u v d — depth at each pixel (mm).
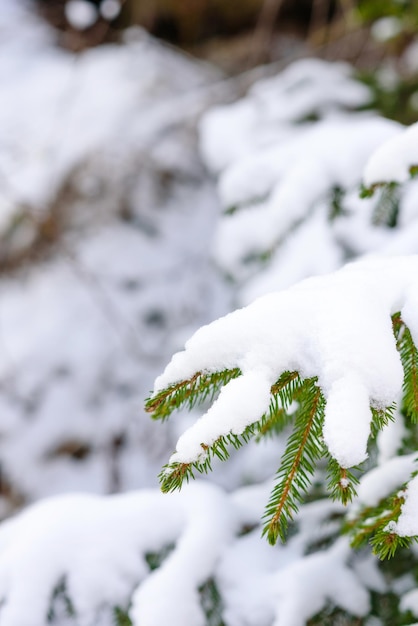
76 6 3611
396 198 1437
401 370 701
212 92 3955
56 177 3949
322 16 4156
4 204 3947
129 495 1419
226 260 2408
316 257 1980
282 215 1723
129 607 1240
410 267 845
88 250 3848
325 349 716
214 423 691
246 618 1208
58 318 3723
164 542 1324
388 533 767
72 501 1413
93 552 1300
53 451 3465
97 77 4480
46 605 1250
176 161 4004
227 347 767
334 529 1350
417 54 2859
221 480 2523
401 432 1168
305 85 2646
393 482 1142
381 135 1717
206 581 1241
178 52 5090
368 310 754
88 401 3555
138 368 3623
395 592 1231
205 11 5215
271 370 735
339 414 658
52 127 4164
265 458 2268
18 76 4773
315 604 1206
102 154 3986
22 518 1412
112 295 3756
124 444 3457
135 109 4145
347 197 1681
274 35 5016
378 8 2514
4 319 3789
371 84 2619
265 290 2061
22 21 5152
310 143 1922
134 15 5398
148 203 3969
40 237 3869
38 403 3535
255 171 1997
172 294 3748
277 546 1326
